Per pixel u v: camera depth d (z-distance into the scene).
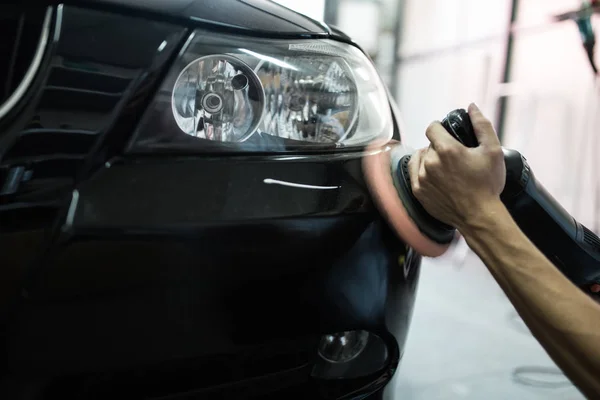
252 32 0.66
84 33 0.56
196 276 0.55
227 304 0.57
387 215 0.67
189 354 0.57
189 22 0.62
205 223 0.55
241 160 0.61
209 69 0.62
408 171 0.70
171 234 0.54
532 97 2.22
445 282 2.07
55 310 0.50
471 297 1.92
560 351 0.56
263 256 0.58
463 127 0.66
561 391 1.32
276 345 0.62
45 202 0.51
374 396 0.76
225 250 0.56
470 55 2.47
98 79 0.56
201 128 0.61
